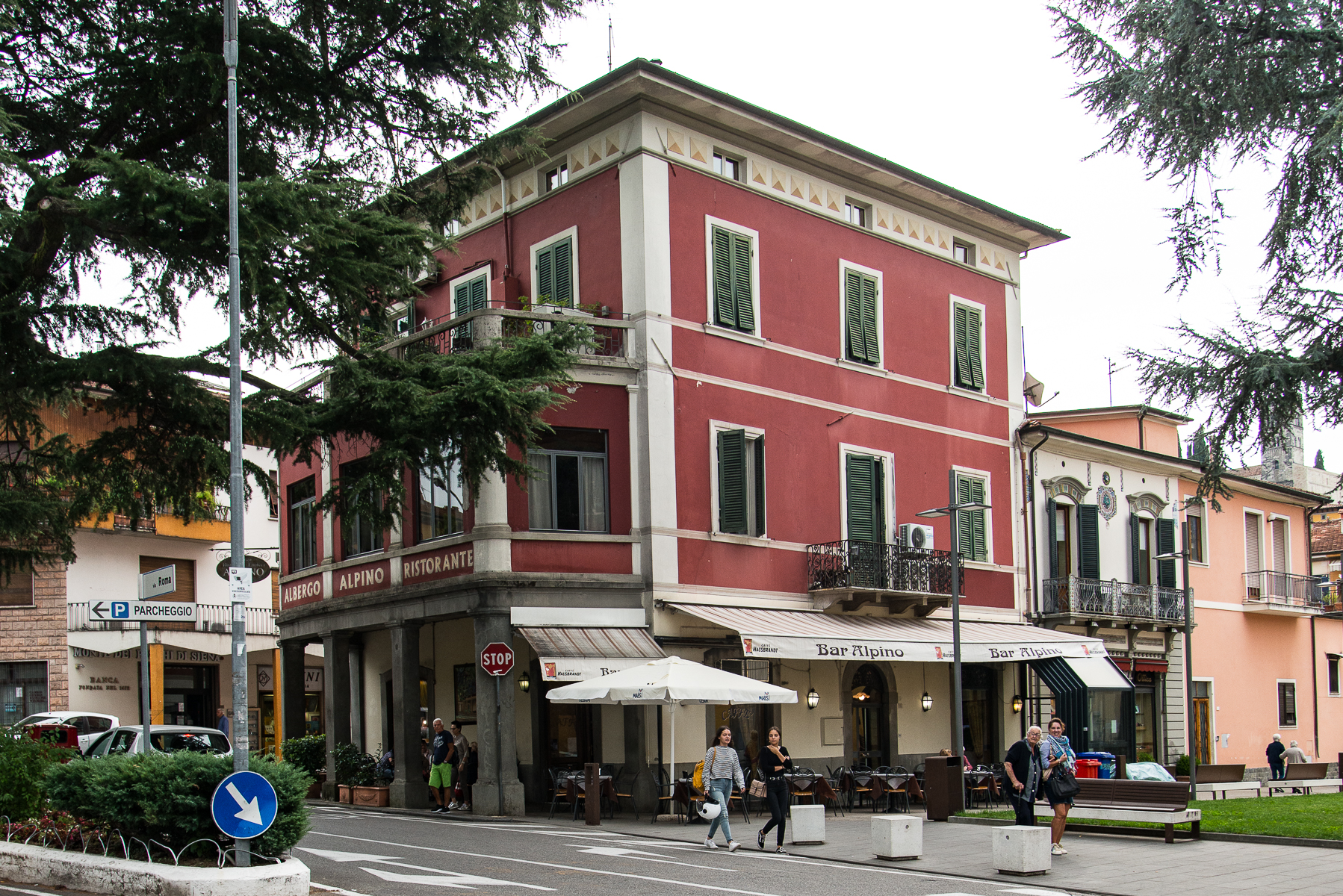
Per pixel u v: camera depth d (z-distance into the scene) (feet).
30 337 44.96
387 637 88.99
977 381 94.58
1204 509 117.19
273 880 33.63
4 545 50.72
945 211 93.61
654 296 71.92
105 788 36.83
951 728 89.66
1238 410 37.52
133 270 45.14
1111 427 110.63
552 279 77.66
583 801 70.28
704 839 56.08
